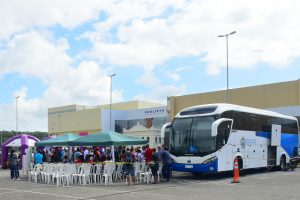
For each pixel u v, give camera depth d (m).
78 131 80.50
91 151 28.17
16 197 14.46
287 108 39.38
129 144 21.11
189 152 20.66
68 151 29.12
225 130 20.91
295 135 29.03
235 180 19.22
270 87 41.94
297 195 14.22
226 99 45.09
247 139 23.09
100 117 75.69
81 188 17.33
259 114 24.78
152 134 60.19
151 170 19.59
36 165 21.78
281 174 24.09
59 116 85.44
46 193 15.60
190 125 21.09
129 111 74.94
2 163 34.53
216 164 20.08
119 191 15.95
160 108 69.75
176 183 19.19
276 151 26.27
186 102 49.22
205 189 16.42
